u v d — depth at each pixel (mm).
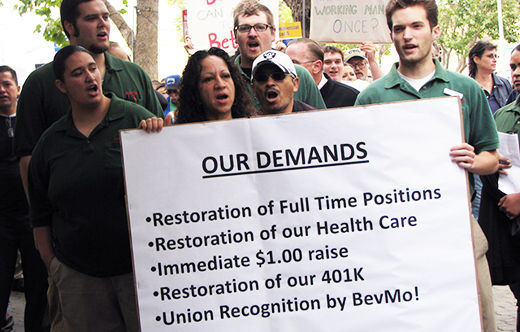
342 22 7824
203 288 3350
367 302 3320
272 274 3338
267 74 3941
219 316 3346
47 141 3871
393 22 3914
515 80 5336
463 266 3314
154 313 3363
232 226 3348
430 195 3320
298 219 3330
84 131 3809
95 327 3809
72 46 3816
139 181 3361
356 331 3320
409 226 3318
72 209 3752
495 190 4668
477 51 7090
